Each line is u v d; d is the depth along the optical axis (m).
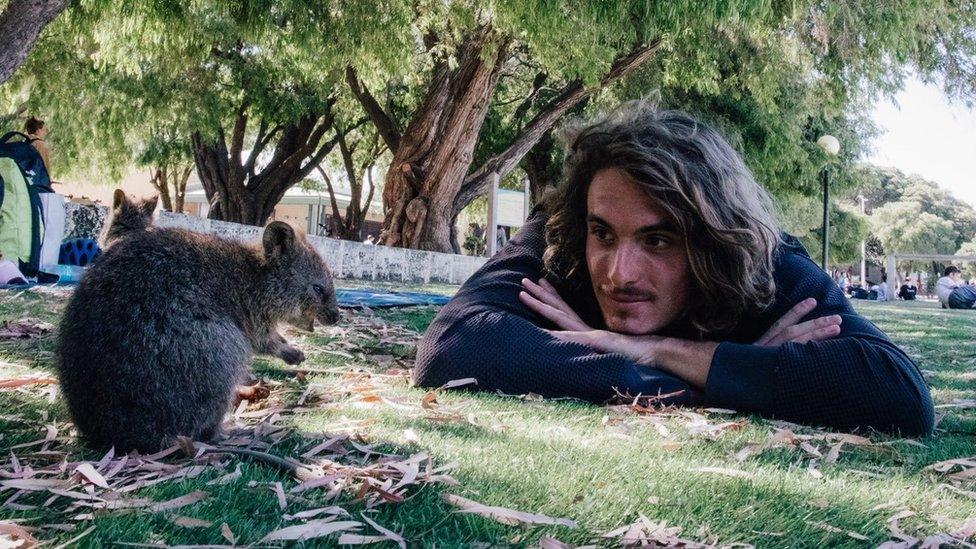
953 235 83.19
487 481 2.36
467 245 41.53
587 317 4.41
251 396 3.70
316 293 3.78
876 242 81.81
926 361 7.04
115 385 2.61
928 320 15.51
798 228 42.69
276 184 29.39
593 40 12.71
